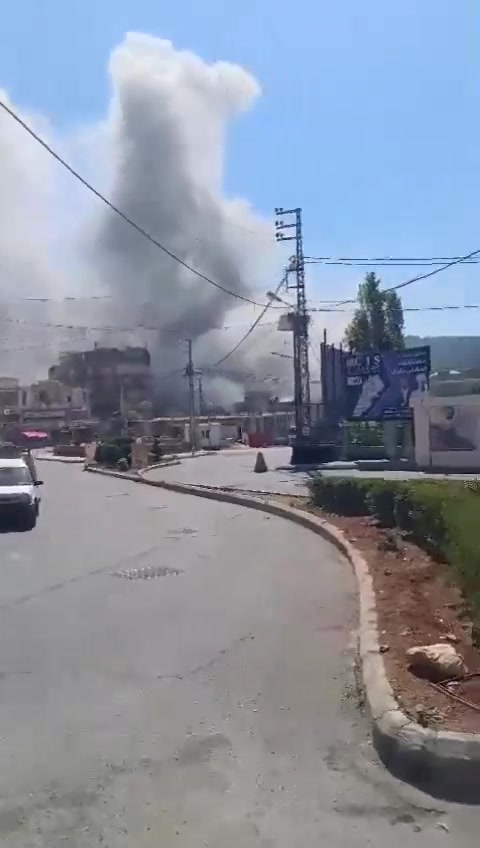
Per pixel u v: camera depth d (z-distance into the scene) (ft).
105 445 172.65
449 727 17.03
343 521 58.23
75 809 15.26
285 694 21.77
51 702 21.49
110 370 348.79
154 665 24.93
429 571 36.83
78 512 77.00
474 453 115.34
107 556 48.83
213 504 82.53
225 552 49.14
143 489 107.45
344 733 18.76
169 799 15.60
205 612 32.53
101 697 21.85
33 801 15.61
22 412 346.54
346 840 13.91
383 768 16.81
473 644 24.26
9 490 66.03
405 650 23.65
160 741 18.53
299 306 160.97
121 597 36.11
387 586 34.12
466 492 43.06
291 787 16.02
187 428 252.83
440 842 13.79
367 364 135.74
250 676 23.52
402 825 14.42
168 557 47.70
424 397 118.93
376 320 212.23
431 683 20.27
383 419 134.41
